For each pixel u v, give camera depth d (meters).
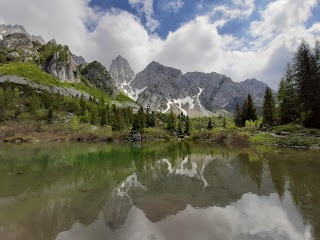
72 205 14.66
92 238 10.32
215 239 10.26
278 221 12.01
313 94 53.88
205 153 42.84
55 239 10.17
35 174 24.28
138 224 11.84
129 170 26.77
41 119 118.44
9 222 11.95
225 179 21.83
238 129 78.75
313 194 16.31
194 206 14.62
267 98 79.19
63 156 39.88
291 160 29.88
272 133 58.47
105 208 14.18
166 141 94.25
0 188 18.64
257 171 24.44
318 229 10.96
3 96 129.62
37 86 182.62
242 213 13.29
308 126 53.88
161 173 25.03
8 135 89.88
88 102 177.00
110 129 103.75
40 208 14.05
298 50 59.56
